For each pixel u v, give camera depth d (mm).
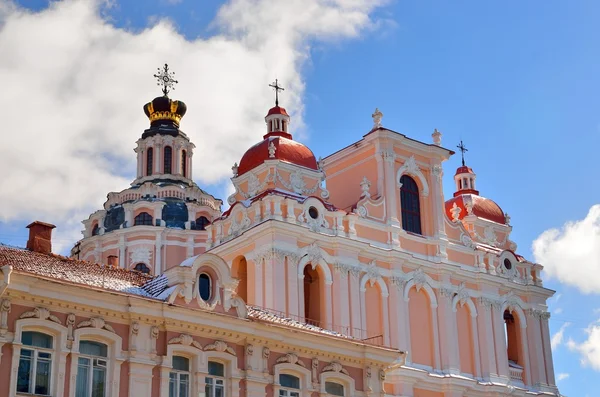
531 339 70062
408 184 66562
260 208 58375
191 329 37188
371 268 60688
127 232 82750
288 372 40156
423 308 63250
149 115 92688
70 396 33344
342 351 42188
